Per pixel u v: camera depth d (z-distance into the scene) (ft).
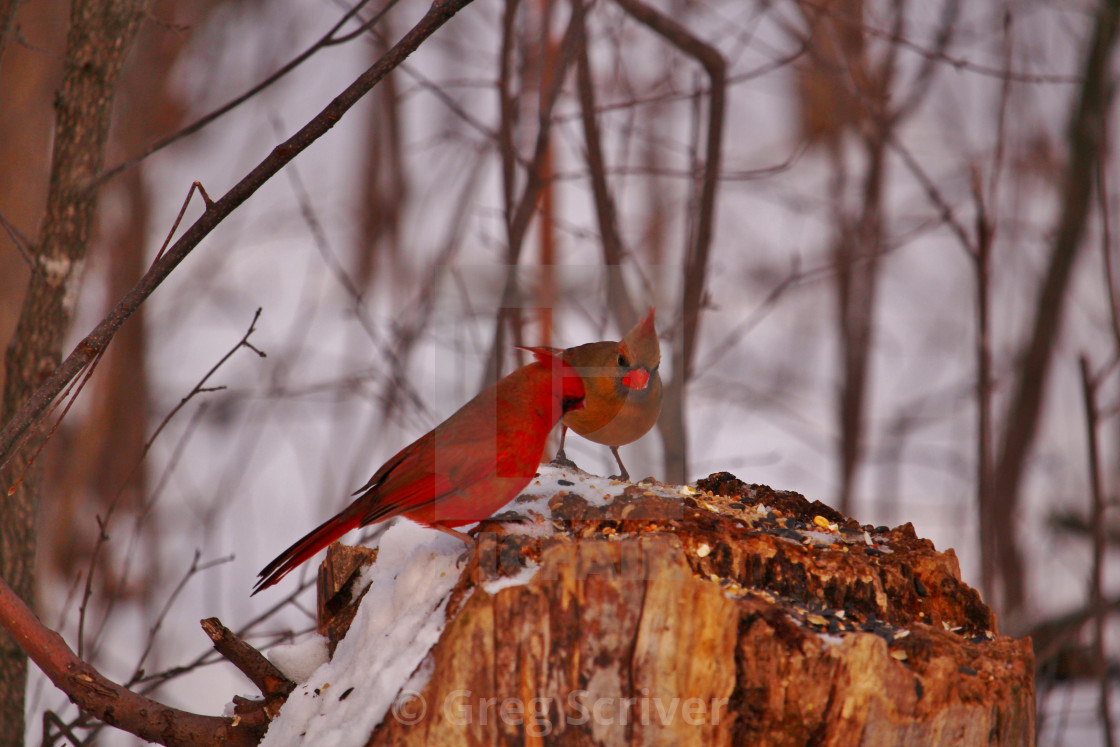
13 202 42.55
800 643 14.60
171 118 68.33
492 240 42.96
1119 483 47.85
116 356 51.34
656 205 56.29
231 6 69.97
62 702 32.81
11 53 42.80
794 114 70.23
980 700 14.88
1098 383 31.81
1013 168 53.11
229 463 54.19
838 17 31.91
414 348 39.88
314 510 51.49
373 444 51.55
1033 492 51.42
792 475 55.67
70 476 47.52
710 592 14.47
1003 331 54.70
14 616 17.67
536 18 40.91
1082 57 47.01
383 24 58.49
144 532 43.91
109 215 54.90
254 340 64.03
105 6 22.50
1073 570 45.32
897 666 14.69
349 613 19.36
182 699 36.47
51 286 22.75
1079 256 47.03
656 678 14.48
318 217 70.69
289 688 17.58
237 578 45.21
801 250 67.92
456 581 16.38
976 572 43.65
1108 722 29.63
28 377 22.81
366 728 14.78
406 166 65.31
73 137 22.71
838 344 55.77
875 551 17.72
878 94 41.39
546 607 14.46
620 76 44.68
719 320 65.92
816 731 14.61
